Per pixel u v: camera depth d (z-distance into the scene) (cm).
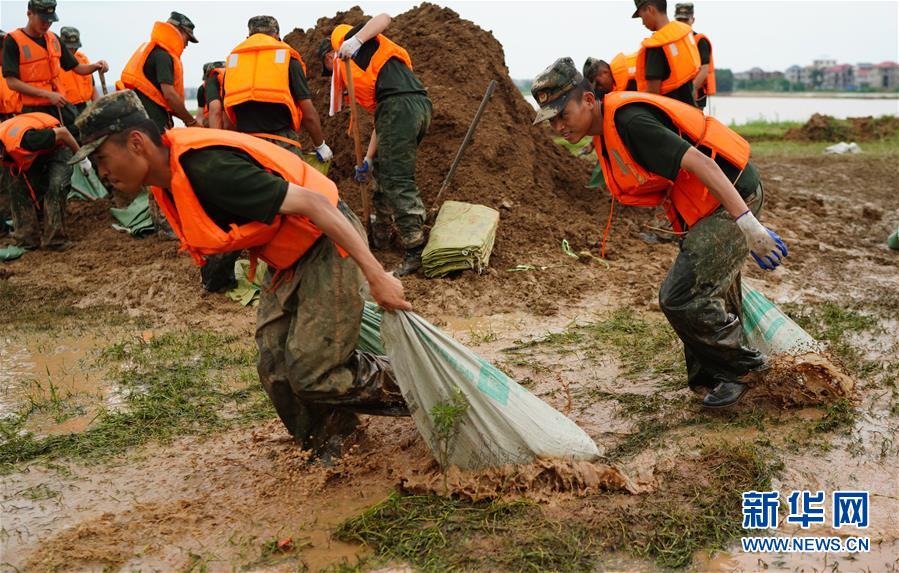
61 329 605
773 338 434
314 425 371
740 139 389
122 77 763
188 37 773
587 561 304
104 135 298
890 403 426
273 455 396
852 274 701
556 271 687
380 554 312
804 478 357
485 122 831
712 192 360
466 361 341
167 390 482
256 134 643
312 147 834
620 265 713
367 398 353
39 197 826
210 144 305
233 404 464
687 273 392
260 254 337
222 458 398
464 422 340
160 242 812
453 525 325
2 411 463
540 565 302
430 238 679
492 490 341
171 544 325
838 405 418
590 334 559
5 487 375
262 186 302
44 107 881
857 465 367
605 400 452
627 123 367
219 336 577
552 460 345
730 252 388
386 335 336
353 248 318
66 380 507
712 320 398
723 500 338
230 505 352
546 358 519
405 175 659
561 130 388
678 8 900
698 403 439
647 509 333
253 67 629
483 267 669
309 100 655
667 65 687
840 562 300
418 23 909
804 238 818
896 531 317
